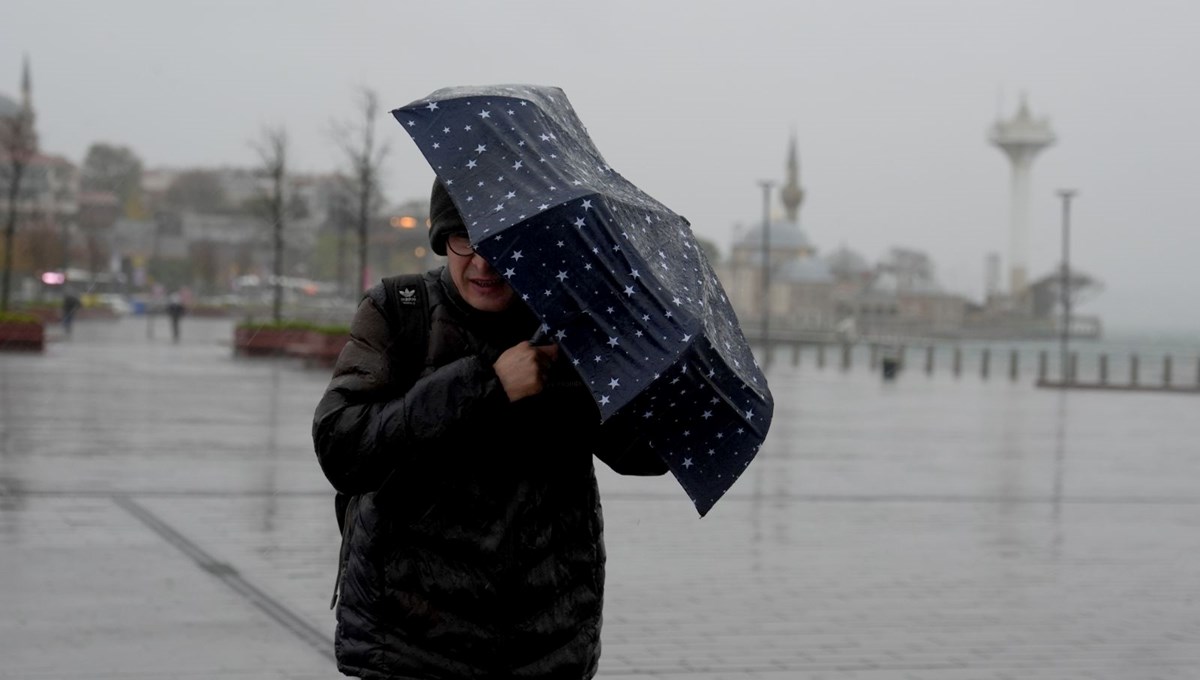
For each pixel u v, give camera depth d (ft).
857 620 27.58
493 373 10.50
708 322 10.93
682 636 25.86
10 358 117.60
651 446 10.78
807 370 175.11
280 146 313.12
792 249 606.96
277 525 36.22
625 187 11.77
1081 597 30.71
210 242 390.21
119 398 77.87
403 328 11.10
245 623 25.43
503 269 10.09
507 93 11.04
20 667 21.98
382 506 10.87
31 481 42.86
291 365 117.50
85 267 333.01
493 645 10.84
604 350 10.25
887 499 46.60
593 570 11.39
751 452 11.09
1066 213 156.15
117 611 26.02
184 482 43.91
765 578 31.73
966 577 32.65
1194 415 98.94
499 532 10.80
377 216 209.26
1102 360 142.51
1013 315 650.84
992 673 23.79
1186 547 38.29
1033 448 68.33
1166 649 25.93
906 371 180.45
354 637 10.96
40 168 281.13
